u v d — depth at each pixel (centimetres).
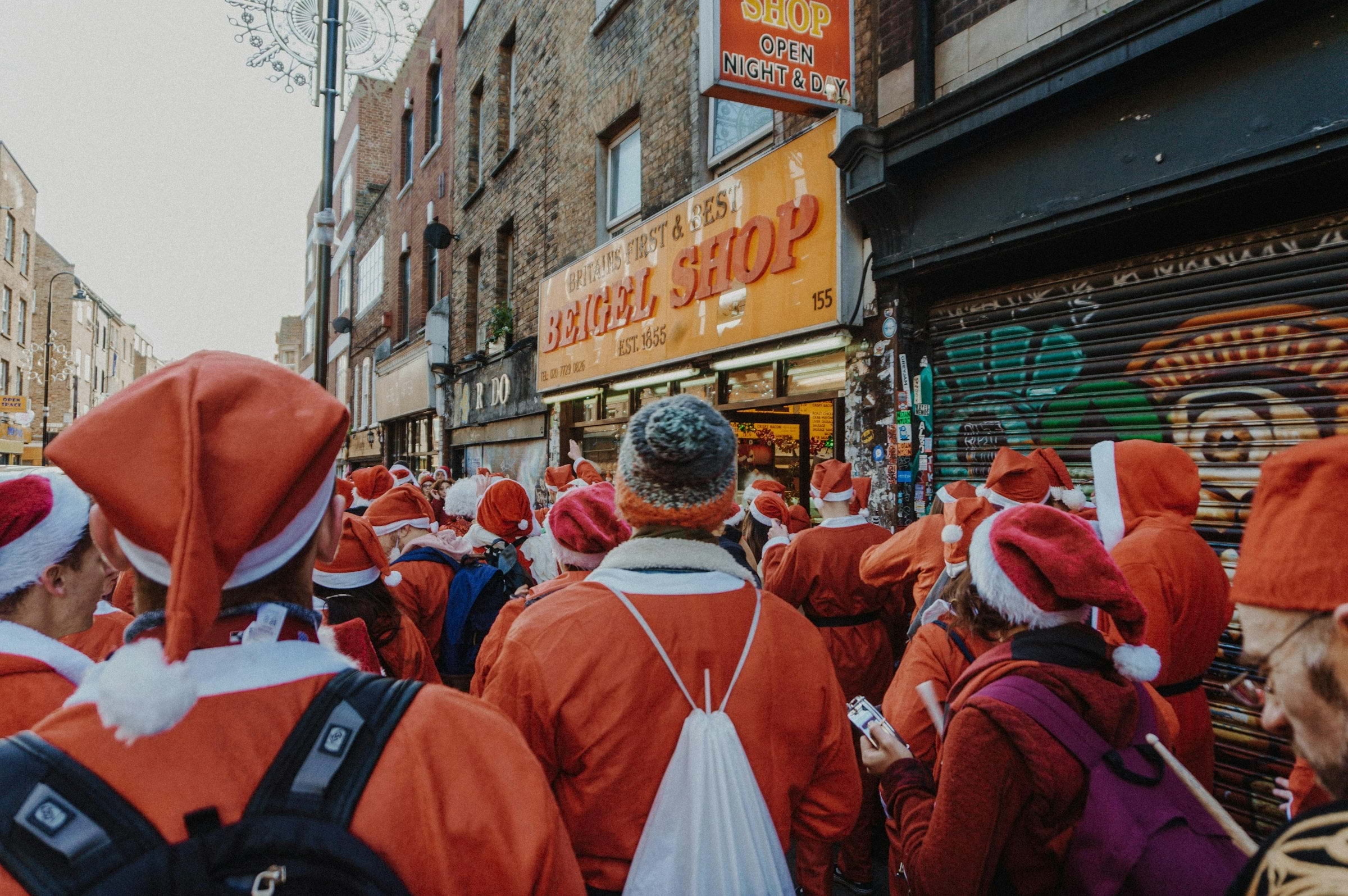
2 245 3191
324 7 609
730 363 638
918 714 236
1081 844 129
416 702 85
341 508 97
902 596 382
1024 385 430
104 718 67
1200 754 226
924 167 456
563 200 980
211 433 74
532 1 1091
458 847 79
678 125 740
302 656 86
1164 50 333
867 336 505
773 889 136
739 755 140
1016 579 150
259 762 76
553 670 144
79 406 4431
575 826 144
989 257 425
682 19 736
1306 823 69
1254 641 78
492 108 1250
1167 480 242
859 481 457
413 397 1609
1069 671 143
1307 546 72
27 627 131
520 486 390
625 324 781
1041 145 395
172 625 65
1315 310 312
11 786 70
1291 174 300
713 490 159
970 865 136
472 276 1352
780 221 554
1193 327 354
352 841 73
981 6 446
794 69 493
